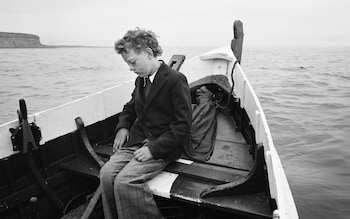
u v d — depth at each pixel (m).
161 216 2.12
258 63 61.66
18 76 40.44
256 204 1.92
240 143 2.99
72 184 2.84
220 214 2.20
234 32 5.03
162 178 2.25
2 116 17.67
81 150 2.92
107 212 2.13
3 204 2.34
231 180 2.17
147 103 2.28
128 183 2.01
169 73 2.24
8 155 2.39
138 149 2.25
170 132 2.19
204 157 2.57
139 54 2.13
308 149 9.16
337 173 7.28
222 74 4.41
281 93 21.77
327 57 92.25
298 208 5.68
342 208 5.64
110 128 3.28
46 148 2.65
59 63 69.56
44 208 2.61
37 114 2.53
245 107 3.19
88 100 2.97
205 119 3.25
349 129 11.39
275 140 10.22
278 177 1.65
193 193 2.06
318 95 20.66
